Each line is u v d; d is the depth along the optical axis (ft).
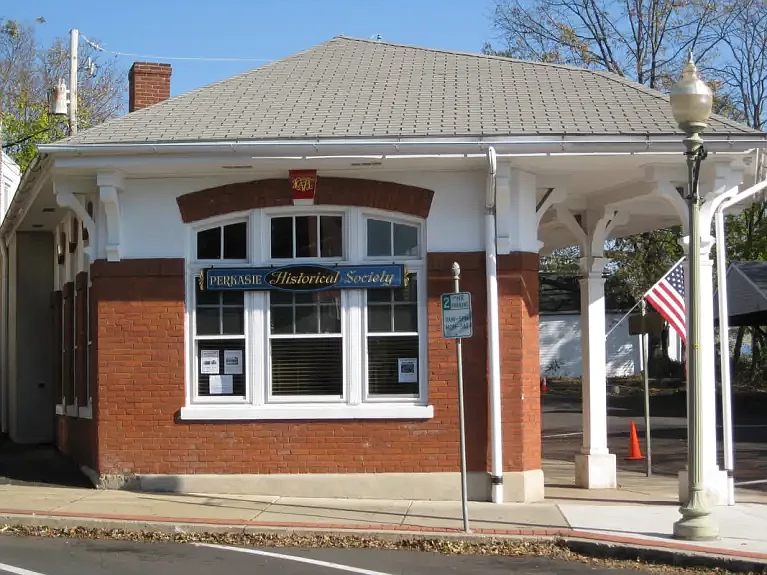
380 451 43.50
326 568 31.58
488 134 41.16
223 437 43.98
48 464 54.13
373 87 48.73
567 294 183.42
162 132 43.29
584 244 50.57
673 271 48.80
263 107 46.24
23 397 67.72
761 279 104.06
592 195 49.83
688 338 36.14
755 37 120.78
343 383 43.98
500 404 42.96
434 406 43.39
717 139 40.78
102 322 44.42
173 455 44.09
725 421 43.52
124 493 43.57
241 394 44.39
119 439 44.27
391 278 43.65
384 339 44.09
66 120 91.04
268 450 43.80
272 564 32.09
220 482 43.75
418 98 46.91
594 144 41.01
